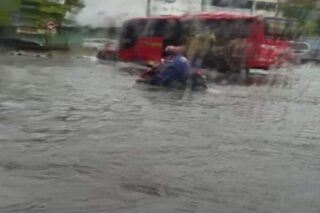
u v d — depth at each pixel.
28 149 7.72
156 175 6.66
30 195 5.61
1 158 7.09
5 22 29.69
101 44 37.59
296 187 6.41
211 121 11.24
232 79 23.91
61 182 6.13
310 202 5.84
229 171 7.06
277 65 26.16
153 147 8.29
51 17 35.62
